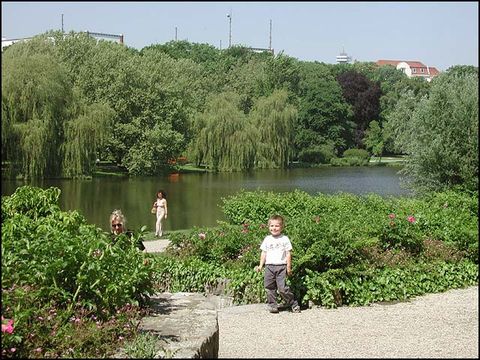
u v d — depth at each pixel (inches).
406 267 387.5
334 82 2758.4
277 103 1998.0
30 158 1221.7
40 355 181.2
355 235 394.9
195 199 1136.8
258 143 1916.8
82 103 1380.4
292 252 349.7
